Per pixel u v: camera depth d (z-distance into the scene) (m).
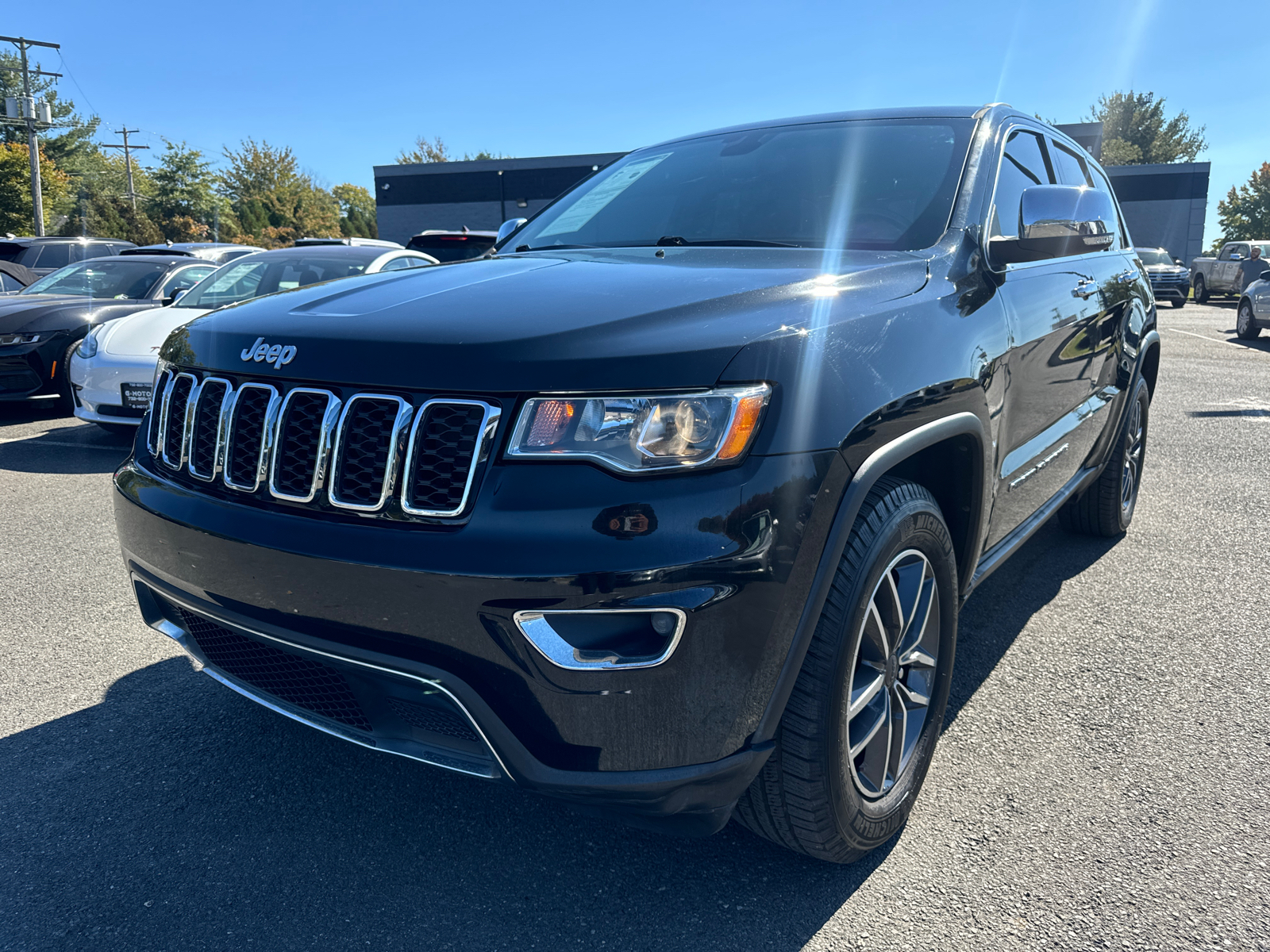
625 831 2.17
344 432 1.71
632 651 1.54
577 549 1.51
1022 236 2.43
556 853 2.08
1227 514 4.79
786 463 1.58
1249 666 2.99
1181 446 6.59
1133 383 3.94
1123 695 2.80
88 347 6.40
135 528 2.06
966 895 1.91
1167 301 27.23
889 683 2.00
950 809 2.22
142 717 2.71
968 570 2.38
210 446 1.97
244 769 2.43
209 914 1.88
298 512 1.76
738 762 1.63
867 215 2.56
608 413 1.54
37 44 38.88
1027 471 2.74
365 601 1.63
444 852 2.08
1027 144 3.12
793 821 1.83
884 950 1.77
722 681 1.56
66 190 50.91
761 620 1.56
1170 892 1.91
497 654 1.55
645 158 3.33
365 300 2.02
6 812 2.23
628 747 1.57
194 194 61.03
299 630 1.73
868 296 1.96
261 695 2.02
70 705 2.78
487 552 1.53
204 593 1.88
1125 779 2.34
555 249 2.85
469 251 11.86
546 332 1.65
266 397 1.85
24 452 6.57
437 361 1.65
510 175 40.00
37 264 14.32
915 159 2.73
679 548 1.50
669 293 1.85
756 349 1.61
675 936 1.81
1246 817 2.17
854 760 1.91
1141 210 40.56
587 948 1.78
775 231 2.61
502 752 1.61
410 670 1.61
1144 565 4.00
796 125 3.14
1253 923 1.82
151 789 2.34
